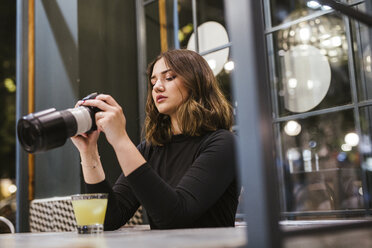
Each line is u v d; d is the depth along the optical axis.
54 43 2.22
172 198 1.05
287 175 1.99
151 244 0.49
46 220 2.13
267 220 0.40
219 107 1.42
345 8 0.77
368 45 1.77
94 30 2.18
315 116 2.03
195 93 1.40
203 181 1.16
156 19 2.42
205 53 2.24
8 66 6.05
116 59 2.26
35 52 2.32
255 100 0.42
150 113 1.48
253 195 0.41
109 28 2.25
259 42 0.43
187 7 2.33
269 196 0.41
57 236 0.84
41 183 2.21
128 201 1.38
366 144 1.76
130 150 1.05
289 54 2.02
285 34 2.01
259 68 0.42
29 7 2.38
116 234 0.80
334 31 1.91
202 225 1.23
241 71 0.43
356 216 1.75
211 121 1.37
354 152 2.09
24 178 2.26
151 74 1.52
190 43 2.31
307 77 1.97
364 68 1.78
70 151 2.10
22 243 0.64
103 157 2.08
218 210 1.27
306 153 2.04
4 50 6.00
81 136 1.19
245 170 0.42
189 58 1.42
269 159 0.42
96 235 0.81
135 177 1.03
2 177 6.05
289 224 1.27
